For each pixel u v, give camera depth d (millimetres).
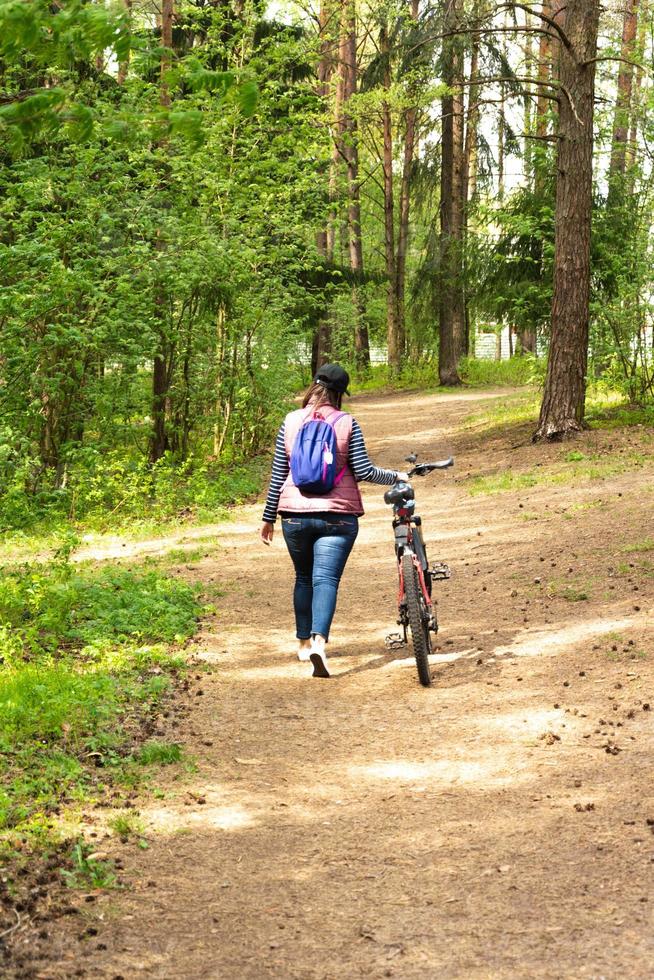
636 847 3662
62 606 7305
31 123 4164
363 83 26297
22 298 11484
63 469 13359
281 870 3670
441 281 29031
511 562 8797
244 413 17516
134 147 13297
